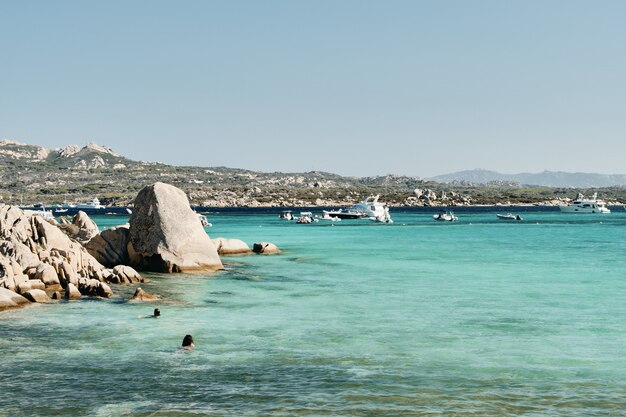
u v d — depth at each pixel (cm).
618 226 15050
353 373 2127
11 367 2192
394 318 3041
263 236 10512
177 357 2322
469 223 17188
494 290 3950
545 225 15725
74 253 4056
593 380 2061
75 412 1777
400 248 7662
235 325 2870
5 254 3759
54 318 2991
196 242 4925
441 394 1919
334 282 4325
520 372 2142
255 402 1852
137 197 4994
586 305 3403
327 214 19088
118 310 3200
